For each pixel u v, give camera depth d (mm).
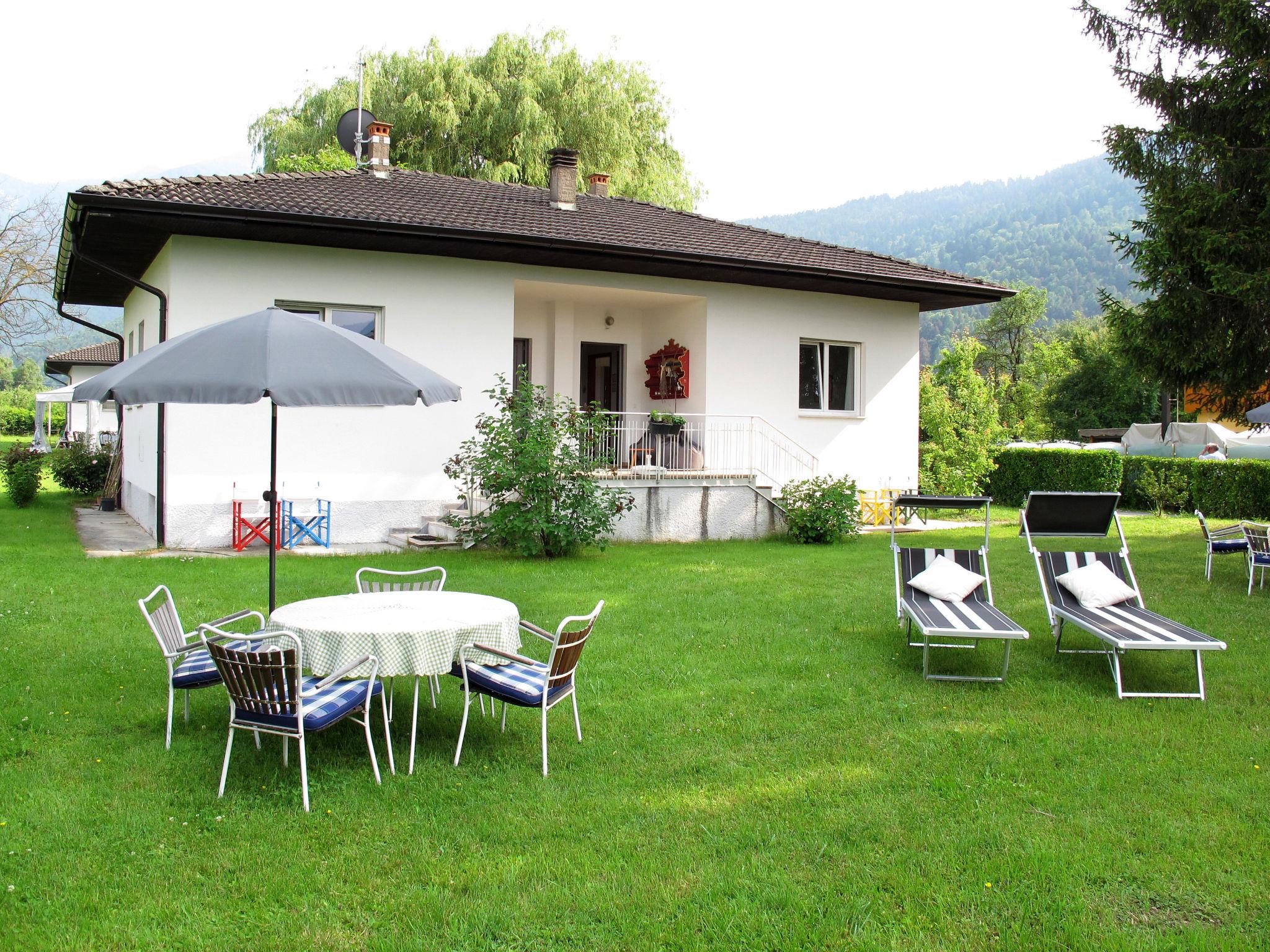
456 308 13469
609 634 7742
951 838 4098
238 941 3244
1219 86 12945
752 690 6289
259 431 12414
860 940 3301
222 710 5723
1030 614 8930
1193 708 6090
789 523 14406
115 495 17797
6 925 3299
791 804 4453
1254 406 14469
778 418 16062
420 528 13336
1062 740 5430
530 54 26594
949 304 17438
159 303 13148
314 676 5492
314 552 11953
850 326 16672
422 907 3467
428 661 4844
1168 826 4238
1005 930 3389
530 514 11453
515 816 4285
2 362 77500
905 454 17297
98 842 3939
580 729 5445
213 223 11383
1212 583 10906
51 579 9414
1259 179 12469
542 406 12164
